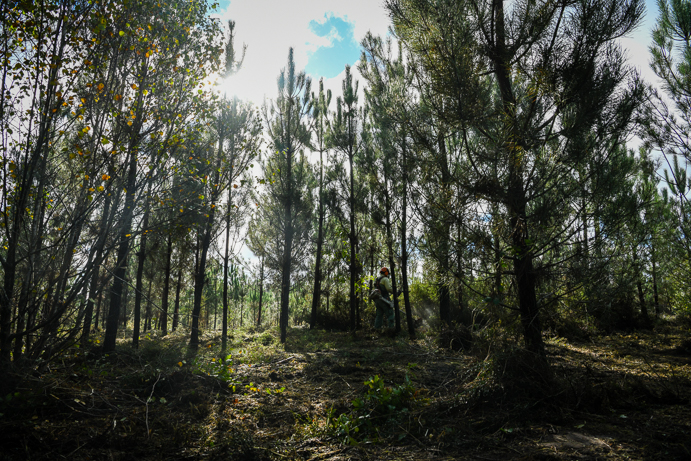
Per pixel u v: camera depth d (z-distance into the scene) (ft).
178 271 47.70
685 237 34.71
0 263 14.83
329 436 11.05
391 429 11.43
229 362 17.21
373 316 49.03
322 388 16.76
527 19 15.40
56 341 15.35
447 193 16.58
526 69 15.61
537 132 15.74
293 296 65.26
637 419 11.31
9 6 13.39
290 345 32.07
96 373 16.15
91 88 15.85
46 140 14.61
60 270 15.26
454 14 15.75
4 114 13.87
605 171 16.61
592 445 9.51
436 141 17.78
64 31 14.71
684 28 27.43
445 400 13.21
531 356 13.97
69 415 11.15
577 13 14.61
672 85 27.91
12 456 8.50
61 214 16.39
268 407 13.88
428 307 46.80
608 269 16.66
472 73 16.07
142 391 14.44
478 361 15.46
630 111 15.11
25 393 11.38
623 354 25.11
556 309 17.28
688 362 21.94
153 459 9.23
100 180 16.03
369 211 39.32
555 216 15.92
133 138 16.38
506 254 16.16
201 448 10.03
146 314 49.67
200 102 18.88
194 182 20.79
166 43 17.35
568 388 12.87
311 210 46.21
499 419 11.42
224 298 31.76
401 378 17.88
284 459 9.56
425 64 16.66
